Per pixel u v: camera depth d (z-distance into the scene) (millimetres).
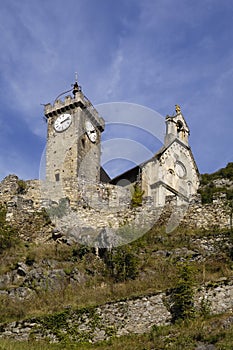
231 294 21719
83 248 28188
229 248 26891
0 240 29516
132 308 21938
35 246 30156
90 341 21141
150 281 24297
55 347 20297
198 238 28328
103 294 23828
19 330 21672
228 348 17797
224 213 30219
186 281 22156
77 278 25719
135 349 19375
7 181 35656
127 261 26016
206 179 47312
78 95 44750
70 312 22031
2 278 25938
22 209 32562
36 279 25547
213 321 20328
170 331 20328
